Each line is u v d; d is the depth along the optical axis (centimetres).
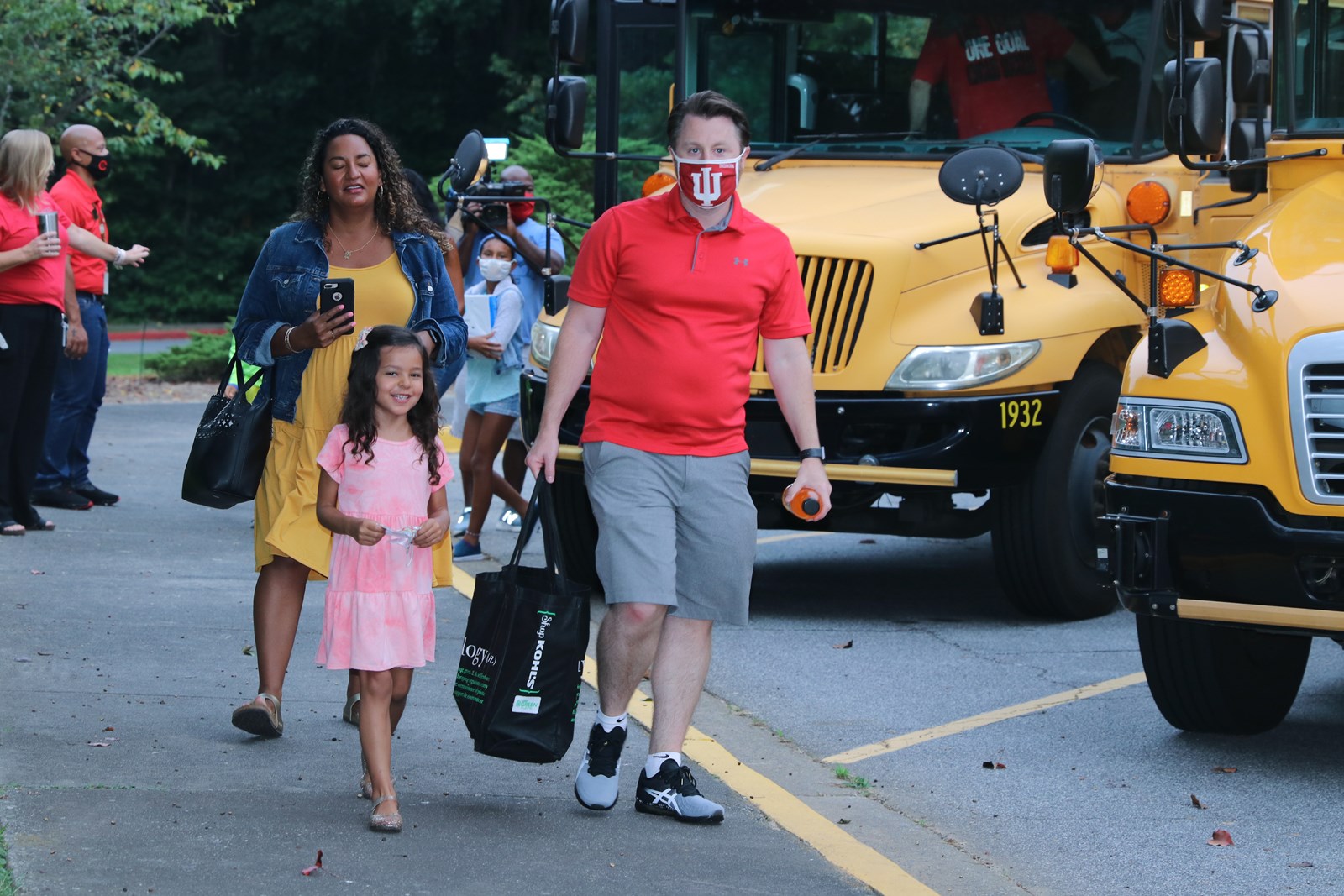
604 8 1170
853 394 959
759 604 1079
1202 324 728
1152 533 695
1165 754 744
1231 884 580
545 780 654
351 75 4728
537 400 1053
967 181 931
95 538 1162
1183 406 696
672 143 587
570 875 540
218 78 4684
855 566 1234
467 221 1191
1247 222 1012
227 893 502
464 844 565
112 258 1292
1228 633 734
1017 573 1002
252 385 700
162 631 872
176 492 1427
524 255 1181
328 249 683
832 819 638
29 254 1117
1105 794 683
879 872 562
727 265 596
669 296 593
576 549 1082
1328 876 588
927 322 960
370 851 550
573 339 605
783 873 555
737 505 605
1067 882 581
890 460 953
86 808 574
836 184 1067
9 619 880
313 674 802
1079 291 998
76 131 1314
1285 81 838
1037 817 653
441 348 684
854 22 1112
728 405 602
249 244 4725
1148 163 1041
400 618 589
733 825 609
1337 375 661
